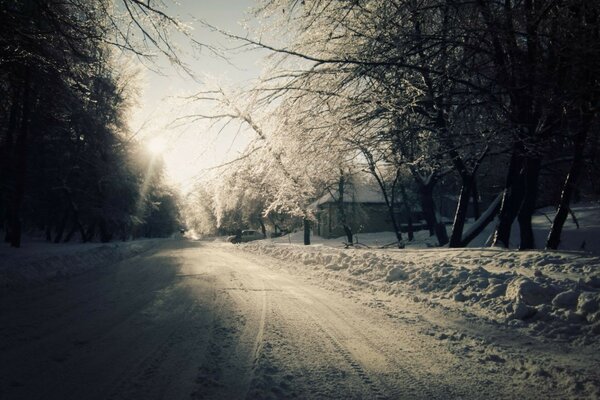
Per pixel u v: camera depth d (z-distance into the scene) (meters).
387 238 38.19
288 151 10.25
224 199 12.30
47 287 9.56
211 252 23.92
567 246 19.30
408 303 7.24
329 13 9.59
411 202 37.62
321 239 45.31
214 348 4.65
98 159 27.09
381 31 9.05
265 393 3.43
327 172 11.51
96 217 30.86
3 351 4.57
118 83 20.67
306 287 9.27
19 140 19.45
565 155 15.57
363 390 3.52
